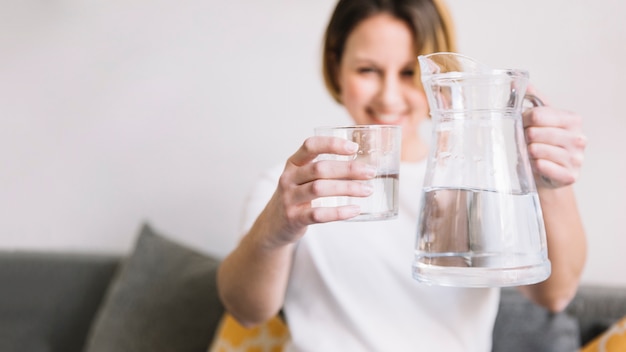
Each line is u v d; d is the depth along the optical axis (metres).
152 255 2.23
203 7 2.39
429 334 1.33
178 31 2.42
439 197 0.82
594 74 2.03
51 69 2.54
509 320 1.82
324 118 2.30
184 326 2.10
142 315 2.15
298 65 2.31
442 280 0.81
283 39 2.32
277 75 2.33
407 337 1.32
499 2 2.09
